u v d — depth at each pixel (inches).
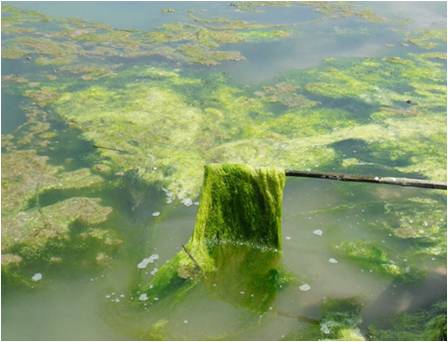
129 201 62.4
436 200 63.7
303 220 59.6
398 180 46.3
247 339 43.8
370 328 44.8
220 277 50.6
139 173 67.5
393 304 47.8
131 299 48.2
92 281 50.6
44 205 61.1
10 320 45.6
